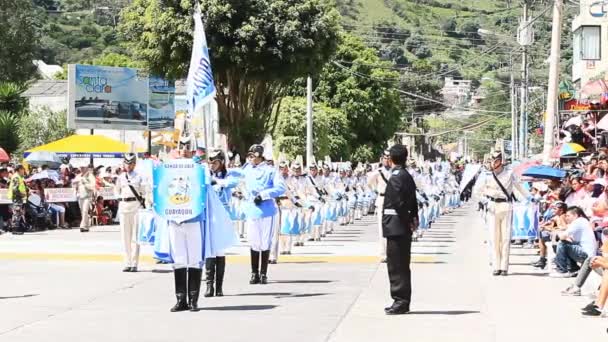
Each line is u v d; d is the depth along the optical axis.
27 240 28.19
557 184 22.19
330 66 71.25
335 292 16.14
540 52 67.62
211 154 16.81
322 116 62.09
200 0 36.25
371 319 13.30
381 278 18.23
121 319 13.24
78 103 46.72
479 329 12.52
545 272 19.25
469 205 56.00
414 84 96.75
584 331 12.39
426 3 109.94
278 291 16.28
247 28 36.25
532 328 12.61
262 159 17.36
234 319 13.23
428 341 11.67
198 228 13.86
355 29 100.31
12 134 50.59
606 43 46.75
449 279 18.06
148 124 48.78
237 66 36.97
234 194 26.81
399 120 75.75
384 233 13.77
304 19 37.75
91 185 32.91
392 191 13.71
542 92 72.94
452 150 113.81
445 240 28.22
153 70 38.56
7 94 57.03
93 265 20.72
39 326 12.69
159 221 13.88
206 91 19.83
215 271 15.85
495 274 18.67
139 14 38.00
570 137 34.38
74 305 14.62
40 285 17.11
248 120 39.00
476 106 107.88
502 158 18.70
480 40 100.94
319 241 27.94
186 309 14.04
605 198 17.48
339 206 32.31
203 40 19.91
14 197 31.44
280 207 22.91
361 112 71.38
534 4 54.69
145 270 19.61
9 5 58.22
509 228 18.62
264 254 17.39
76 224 35.81
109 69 47.59
